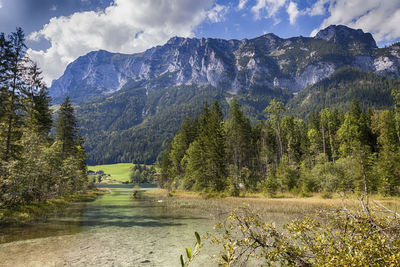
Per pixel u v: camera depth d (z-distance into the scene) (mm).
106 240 12469
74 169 41719
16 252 10070
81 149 64312
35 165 24688
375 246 3965
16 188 20922
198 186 50500
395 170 32969
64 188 37781
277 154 72938
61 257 9578
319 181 38094
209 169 49562
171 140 95312
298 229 4949
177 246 11422
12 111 25719
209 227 16047
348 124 55906
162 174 80188
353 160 36781
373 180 32219
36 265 8641
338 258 3967
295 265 4785
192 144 61219
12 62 26234
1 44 25891
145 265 8805
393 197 30172
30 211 21094
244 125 66375
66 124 45438
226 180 45844
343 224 5043
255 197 39656
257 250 9984
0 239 12188
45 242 11789
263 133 72438
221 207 26156
